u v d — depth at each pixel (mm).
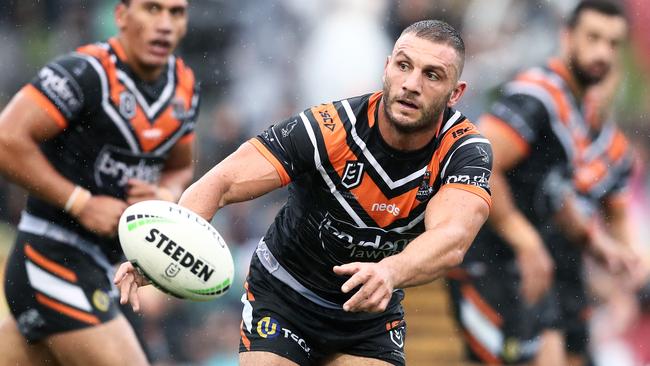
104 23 35531
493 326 25125
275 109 35312
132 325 20875
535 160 24297
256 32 35344
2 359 19828
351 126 14930
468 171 14656
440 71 14328
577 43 24219
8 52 35500
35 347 19875
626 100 36156
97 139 19922
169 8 19875
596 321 29016
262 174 14820
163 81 20594
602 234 25969
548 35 35531
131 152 20250
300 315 16047
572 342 26109
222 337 30875
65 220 19688
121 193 20344
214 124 34719
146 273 14086
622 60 36031
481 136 15141
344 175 14961
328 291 15922
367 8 36062
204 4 34938
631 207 34000
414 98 14320
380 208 15094
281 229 16125
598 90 24844
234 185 14773
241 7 35281
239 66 35219
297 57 35594
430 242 13789
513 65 35469
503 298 24875
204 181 14719
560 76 24328
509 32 35906
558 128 24172
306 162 14953
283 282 16109
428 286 34594
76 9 35688
